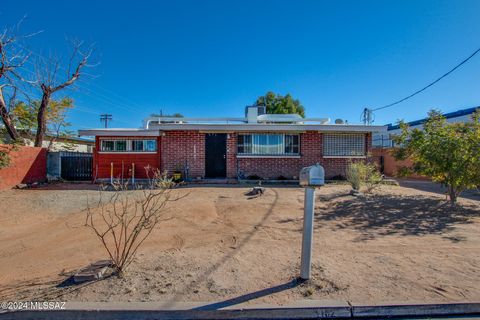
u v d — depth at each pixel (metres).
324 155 13.73
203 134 13.65
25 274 3.78
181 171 13.42
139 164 13.77
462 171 7.25
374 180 10.28
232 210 7.53
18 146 11.79
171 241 5.12
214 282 3.45
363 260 4.12
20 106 16.91
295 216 6.93
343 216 6.89
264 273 3.69
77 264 4.12
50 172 14.77
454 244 4.85
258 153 13.74
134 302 3.00
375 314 2.95
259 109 17.81
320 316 2.92
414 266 3.90
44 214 7.32
